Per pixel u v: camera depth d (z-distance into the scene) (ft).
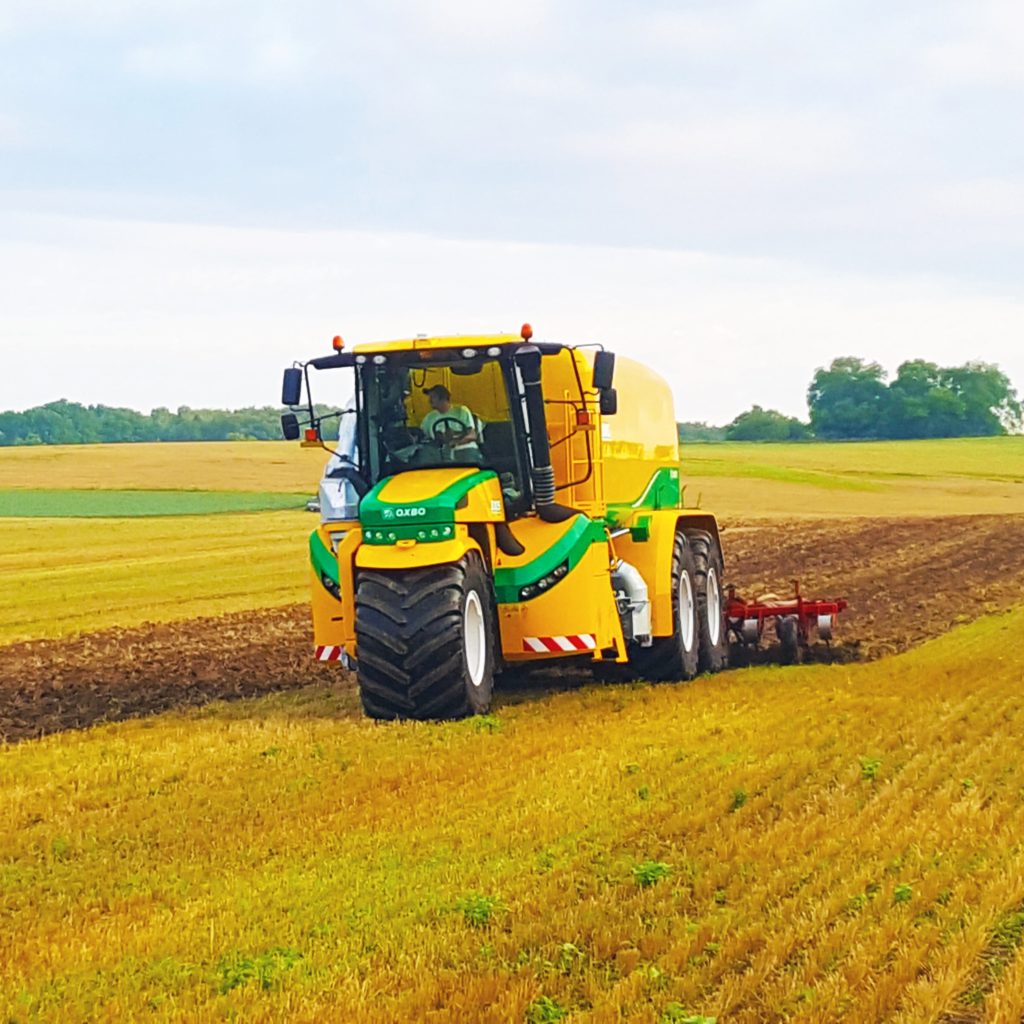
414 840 26.45
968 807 27.61
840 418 471.62
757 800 28.99
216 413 520.42
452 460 42.75
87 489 202.28
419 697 39.34
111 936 21.61
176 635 66.59
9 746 38.32
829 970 19.42
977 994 18.99
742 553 112.47
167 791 31.53
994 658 51.47
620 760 33.24
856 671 49.39
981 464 293.02
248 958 20.47
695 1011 18.25
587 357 44.93
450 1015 18.04
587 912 21.70
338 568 42.19
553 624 42.37
